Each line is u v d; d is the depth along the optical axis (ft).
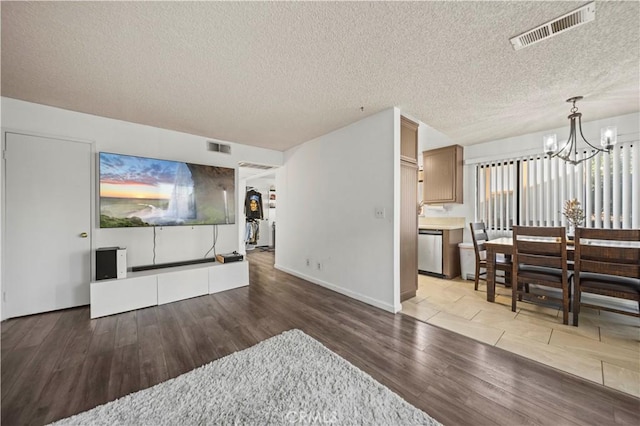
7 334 7.34
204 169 11.80
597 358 6.07
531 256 8.41
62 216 9.17
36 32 5.20
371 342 6.90
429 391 5.02
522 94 7.97
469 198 13.84
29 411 4.50
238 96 8.20
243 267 12.05
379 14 4.76
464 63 6.36
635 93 7.79
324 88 7.66
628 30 5.05
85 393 4.97
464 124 10.65
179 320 8.33
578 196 10.44
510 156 12.26
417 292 11.03
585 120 10.10
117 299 8.86
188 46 5.74
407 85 7.46
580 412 4.48
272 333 7.43
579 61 6.19
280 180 15.48
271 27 5.13
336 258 11.43
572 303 8.42
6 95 8.11
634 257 6.82
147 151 10.83
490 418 4.36
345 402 4.67
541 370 5.65
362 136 10.21
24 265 8.58
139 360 6.07
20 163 8.50
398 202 9.27
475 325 7.90
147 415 4.40
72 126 9.30
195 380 5.29
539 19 4.86
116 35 5.35
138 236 10.64
